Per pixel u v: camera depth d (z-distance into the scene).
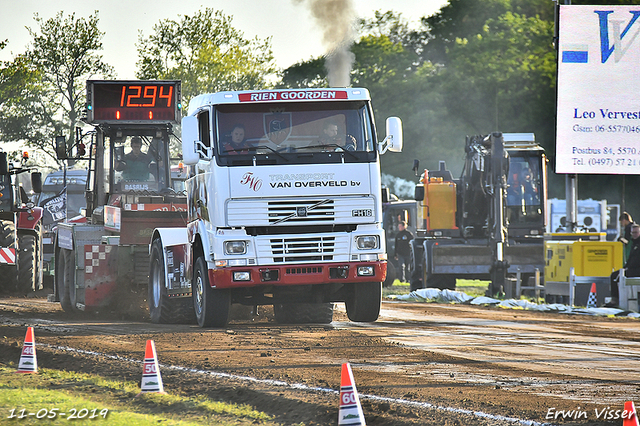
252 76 156.12
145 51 154.12
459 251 68.56
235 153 36.78
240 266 36.62
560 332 39.38
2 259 64.94
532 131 146.62
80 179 85.25
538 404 20.72
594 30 65.88
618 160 66.31
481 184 68.50
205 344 32.19
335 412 19.34
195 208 40.44
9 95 160.38
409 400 20.94
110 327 39.53
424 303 61.16
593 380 24.64
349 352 30.05
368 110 37.97
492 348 32.06
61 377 24.59
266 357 28.62
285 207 36.88
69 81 161.38
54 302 57.44
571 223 68.06
